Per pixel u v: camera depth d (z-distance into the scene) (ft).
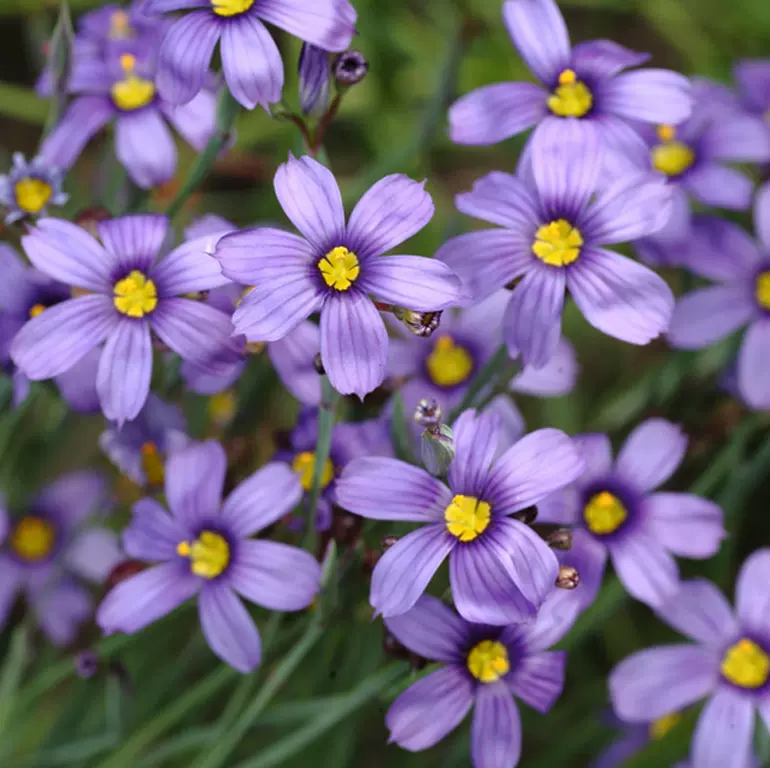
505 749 0.61
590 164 0.63
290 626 0.66
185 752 0.76
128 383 0.61
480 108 0.67
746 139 0.76
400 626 0.61
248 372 0.70
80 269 0.62
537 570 0.58
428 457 0.59
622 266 0.62
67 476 0.78
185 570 0.64
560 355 0.69
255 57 0.62
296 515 0.65
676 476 0.80
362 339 0.58
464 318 0.69
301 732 0.66
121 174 0.72
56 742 0.75
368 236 0.60
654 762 0.73
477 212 0.63
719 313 0.74
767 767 0.72
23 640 0.74
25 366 0.61
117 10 0.74
